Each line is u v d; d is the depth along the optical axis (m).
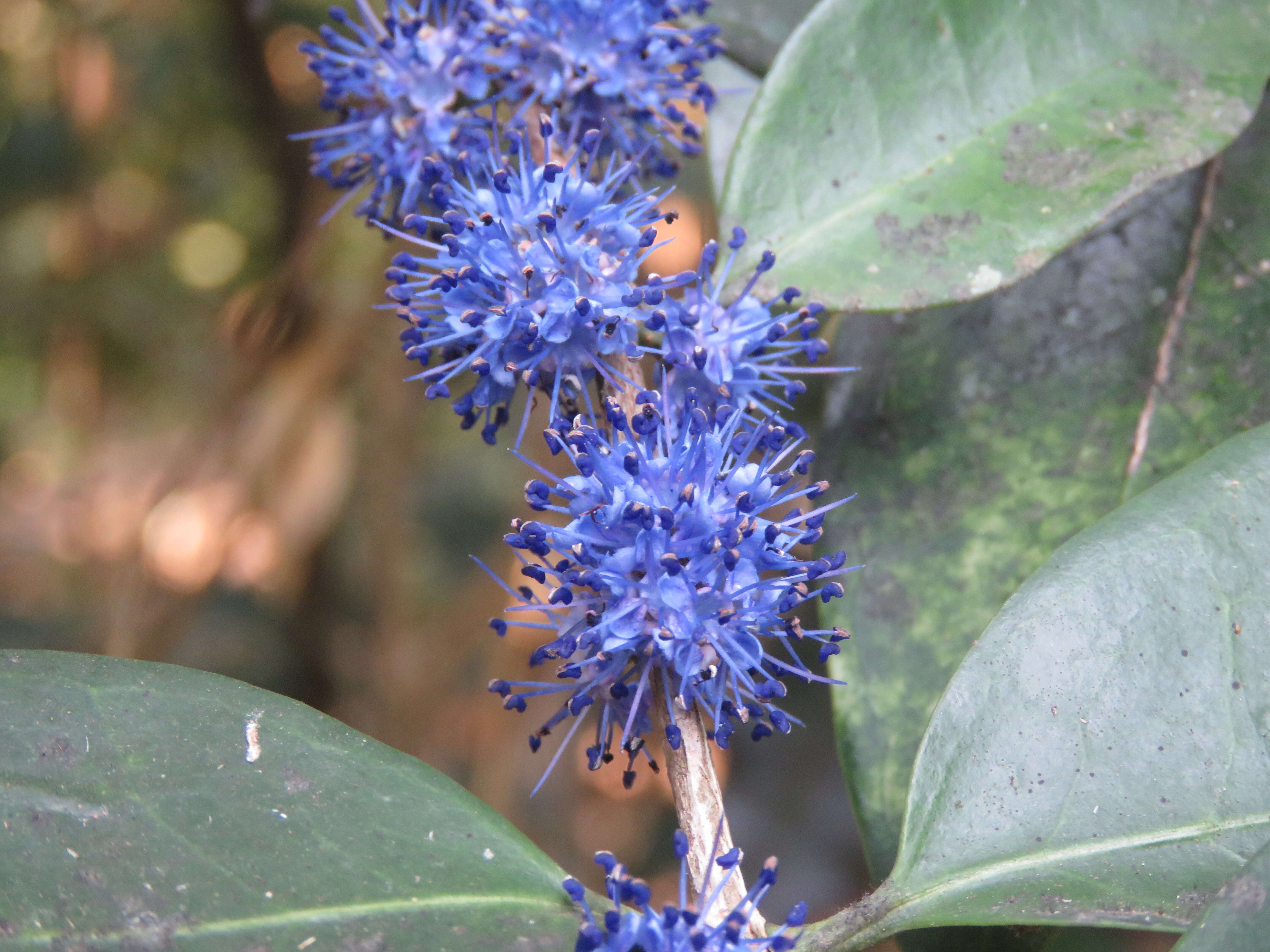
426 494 0.31
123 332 0.35
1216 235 0.13
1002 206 0.11
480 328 0.10
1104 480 0.12
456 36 0.12
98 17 0.30
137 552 0.26
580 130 0.11
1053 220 0.11
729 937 0.08
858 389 0.13
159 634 0.26
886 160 0.12
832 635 0.10
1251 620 0.10
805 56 0.12
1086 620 0.10
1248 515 0.10
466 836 0.09
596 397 0.11
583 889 0.08
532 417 0.22
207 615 0.30
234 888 0.08
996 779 0.09
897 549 0.12
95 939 0.08
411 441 0.27
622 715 0.10
